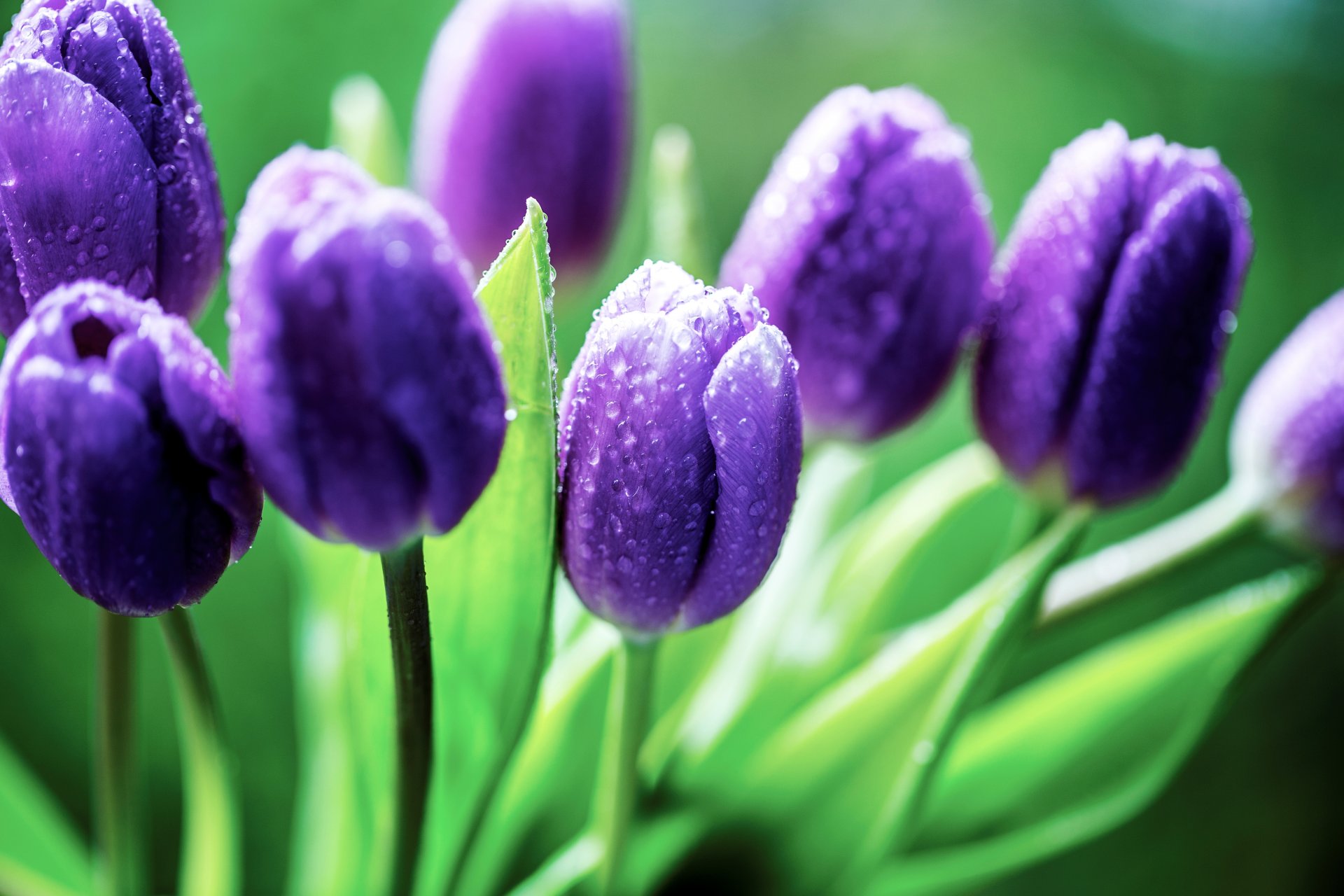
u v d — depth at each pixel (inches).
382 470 15.4
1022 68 49.5
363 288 14.9
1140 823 37.8
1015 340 18.5
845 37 52.4
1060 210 18.3
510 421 17.4
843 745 19.7
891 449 37.0
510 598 18.3
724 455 16.1
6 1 34.4
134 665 18.4
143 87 16.4
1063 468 18.5
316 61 36.6
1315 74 49.1
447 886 18.4
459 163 20.3
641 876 19.8
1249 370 43.1
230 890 19.3
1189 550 20.0
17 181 16.2
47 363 15.4
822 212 18.4
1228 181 18.1
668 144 21.4
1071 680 20.7
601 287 35.0
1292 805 39.1
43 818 21.1
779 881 20.1
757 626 20.9
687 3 51.7
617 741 17.9
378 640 18.6
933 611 34.4
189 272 16.8
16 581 33.4
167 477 15.6
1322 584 19.9
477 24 20.3
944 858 20.4
